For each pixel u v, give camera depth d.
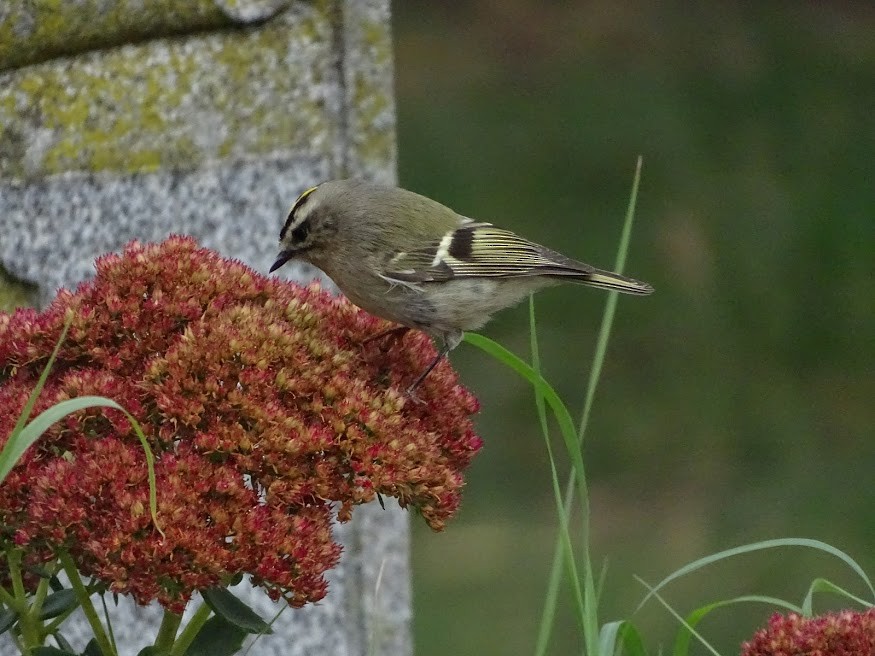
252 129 10.06
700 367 21.02
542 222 23.94
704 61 28.28
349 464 6.18
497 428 19.86
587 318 21.84
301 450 6.00
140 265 6.64
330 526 6.27
